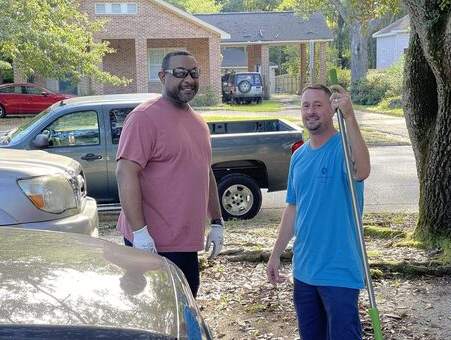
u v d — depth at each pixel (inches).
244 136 360.8
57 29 999.0
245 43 1588.3
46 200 208.7
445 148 263.7
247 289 237.9
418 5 251.3
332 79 147.1
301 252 151.6
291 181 159.5
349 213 146.5
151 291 98.0
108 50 1079.0
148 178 163.2
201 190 167.3
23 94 1121.4
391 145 756.0
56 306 84.1
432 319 207.5
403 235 292.4
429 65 261.7
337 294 145.9
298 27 1624.0
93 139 352.8
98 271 101.1
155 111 162.2
